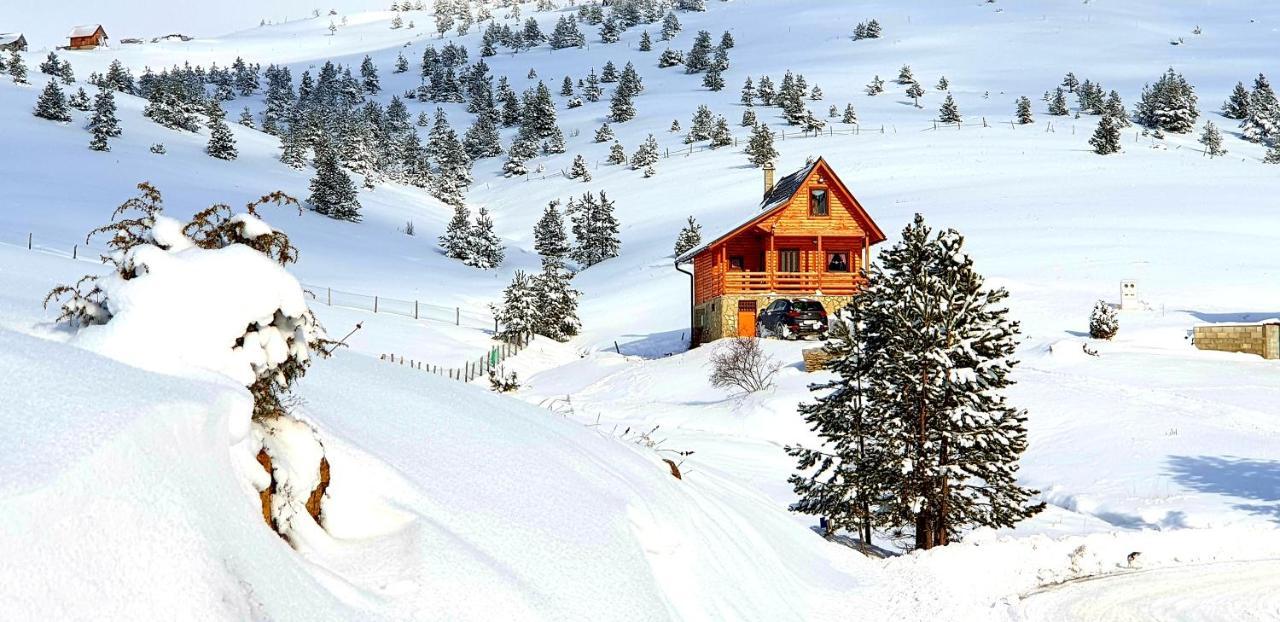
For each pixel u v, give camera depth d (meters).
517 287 53.88
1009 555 13.66
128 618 3.37
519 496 7.03
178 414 4.30
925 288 16.95
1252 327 36.84
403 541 5.54
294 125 157.88
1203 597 12.35
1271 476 21.69
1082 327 42.97
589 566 6.55
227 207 6.01
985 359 16.97
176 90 139.62
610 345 54.34
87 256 50.81
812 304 45.06
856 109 178.25
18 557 3.16
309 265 72.25
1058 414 28.19
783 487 22.41
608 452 10.15
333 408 7.18
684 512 9.51
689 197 111.62
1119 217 71.88
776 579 9.88
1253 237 63.41
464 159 152.62
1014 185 90.31
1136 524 19.55
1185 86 159.12
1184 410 28.00
